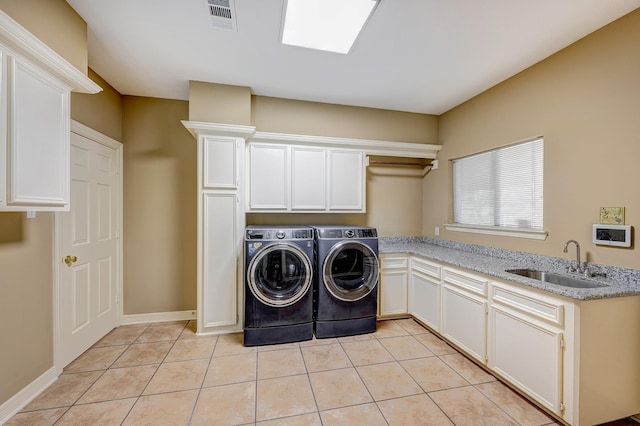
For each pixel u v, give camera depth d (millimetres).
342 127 3326
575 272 2012
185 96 3061
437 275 2680
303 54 2256
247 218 3213
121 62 2371
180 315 3145
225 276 2754
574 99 2053
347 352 2445
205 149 2697
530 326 1751
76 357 2309
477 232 2932
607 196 1848
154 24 1887
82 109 2365
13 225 1716
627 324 1594
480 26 1890
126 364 2234
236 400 1816
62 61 1519
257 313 2543
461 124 3254
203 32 1975
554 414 1636
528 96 2426
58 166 1577
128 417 1663
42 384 1907
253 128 2729
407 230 3766
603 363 1549
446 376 2092
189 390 1915
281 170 3043
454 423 1632
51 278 2018
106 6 1713
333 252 2729
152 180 3086
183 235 3154
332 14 1790
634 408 1619
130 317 3039
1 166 1251
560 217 2145
